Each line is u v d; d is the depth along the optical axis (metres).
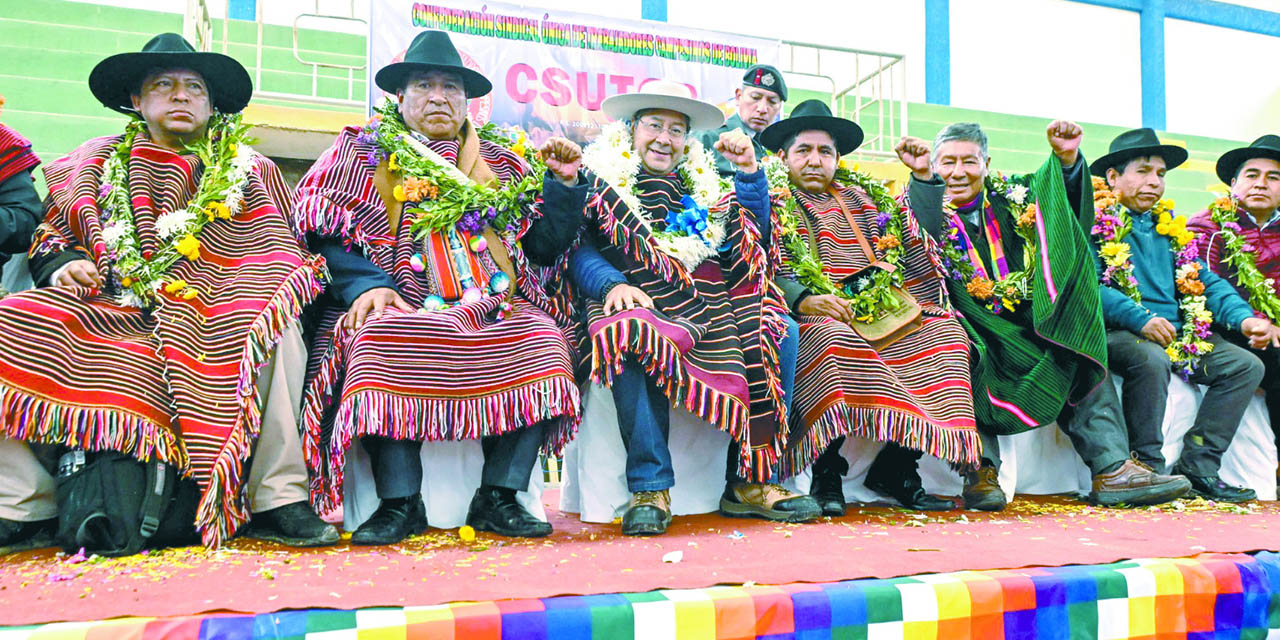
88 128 8.06
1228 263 4.53
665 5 9.80
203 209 3.00
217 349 2.85
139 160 3.10
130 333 2.81
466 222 3.27
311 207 3.13
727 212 3.54
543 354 3.00
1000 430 3.83
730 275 3.51
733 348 3.30
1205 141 12.09
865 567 2.37
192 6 6.18
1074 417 4.00
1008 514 3.59
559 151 3.25
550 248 3.35
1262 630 2.52
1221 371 4.14
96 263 2.92
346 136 3.33
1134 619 2.38
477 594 2.05
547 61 6.44
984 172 4.23
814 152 3.97
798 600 2.11
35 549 2.68
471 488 3.21
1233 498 4.06
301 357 2.99
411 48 3.46
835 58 9.60
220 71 3.24
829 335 3.55
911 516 3.50
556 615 1.96
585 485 3.43
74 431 2.56
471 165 3.44
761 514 3.35
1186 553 2.61
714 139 4.98
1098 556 2.54
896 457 3.80
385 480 2.92
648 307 3.20
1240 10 12.77
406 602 1.98
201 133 3.23
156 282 2.86
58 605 1.96
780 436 3.37
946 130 4.22
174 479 2.72
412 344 2.89
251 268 3.01
